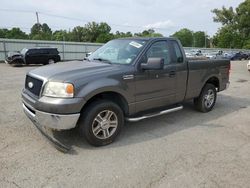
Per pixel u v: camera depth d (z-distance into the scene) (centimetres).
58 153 389
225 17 7819
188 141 450
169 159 381
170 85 509
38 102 383
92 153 393
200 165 365
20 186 305
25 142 423
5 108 624
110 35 8300
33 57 2205
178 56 529
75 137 448
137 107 461
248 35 7812
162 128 511
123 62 460
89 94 386
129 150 408
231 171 350
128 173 340
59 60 2395
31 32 8131
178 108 534
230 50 6334
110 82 410
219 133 492
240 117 600
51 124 380
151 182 321
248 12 7306
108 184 314
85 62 484
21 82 1087
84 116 397
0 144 412
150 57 473
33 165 352
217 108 679
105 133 421
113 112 424
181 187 312
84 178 326
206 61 593
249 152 411
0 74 1417
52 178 323
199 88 586
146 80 462
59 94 374
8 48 2809
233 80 1276
